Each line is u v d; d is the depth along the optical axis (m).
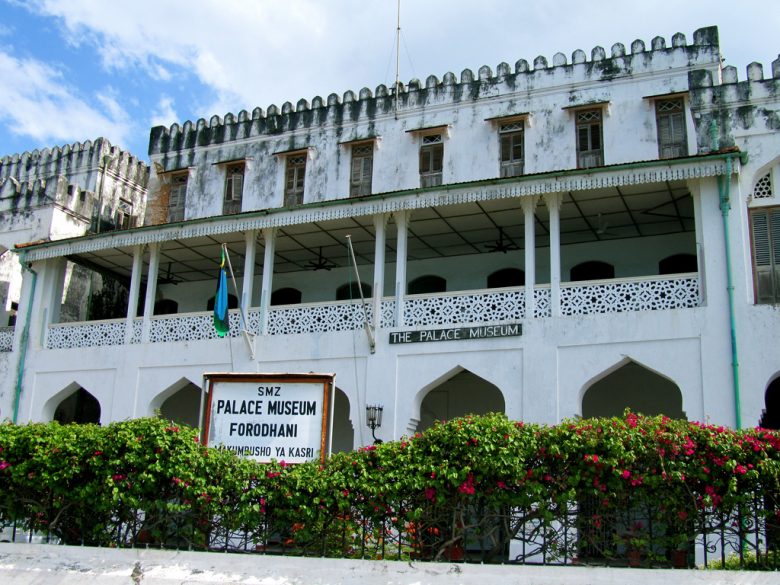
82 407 22.92
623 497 8.84
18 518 10.28
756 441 8.70
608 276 18.33
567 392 14.70
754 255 14.78
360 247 19.42
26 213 22.45
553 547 9.06
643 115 18.00
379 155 20.31
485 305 15.77
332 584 7.82
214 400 10.59
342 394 19.36
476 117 19.55
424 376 15.80
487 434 9.20
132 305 18.91
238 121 22.53
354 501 9.34
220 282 16.53
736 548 10.35
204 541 9.66
